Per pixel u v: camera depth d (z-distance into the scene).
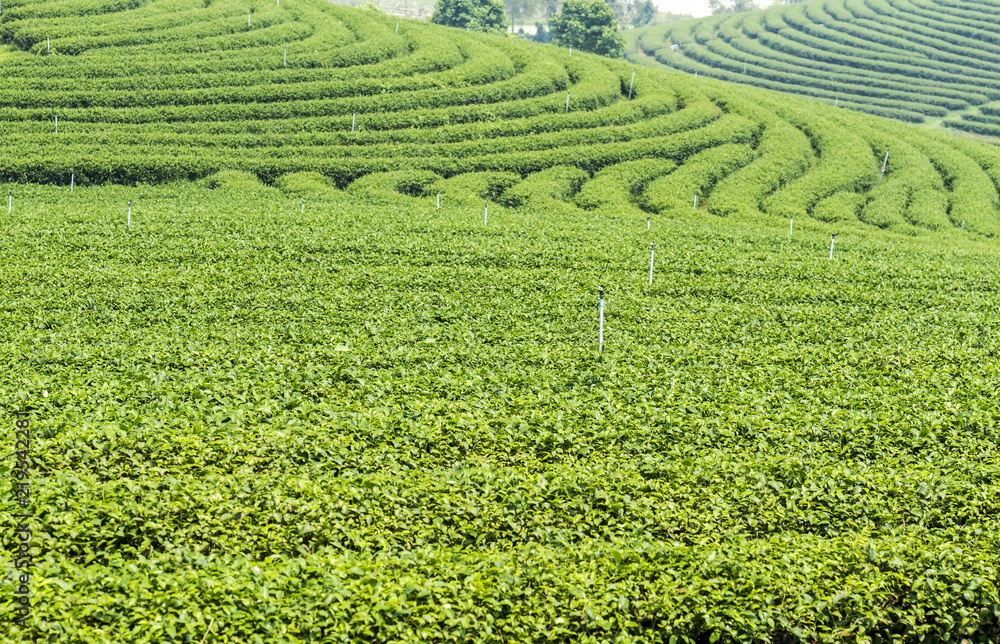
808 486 20.23
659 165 72.81
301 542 17.72
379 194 64.00
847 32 184.62
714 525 18.89
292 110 74.88
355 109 75.88
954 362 30.77
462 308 35.50
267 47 84.69
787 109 86.44
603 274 41.78
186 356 28.25
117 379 26.09
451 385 26.33
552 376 27.72
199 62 79.62
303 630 14.46
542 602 15.31
